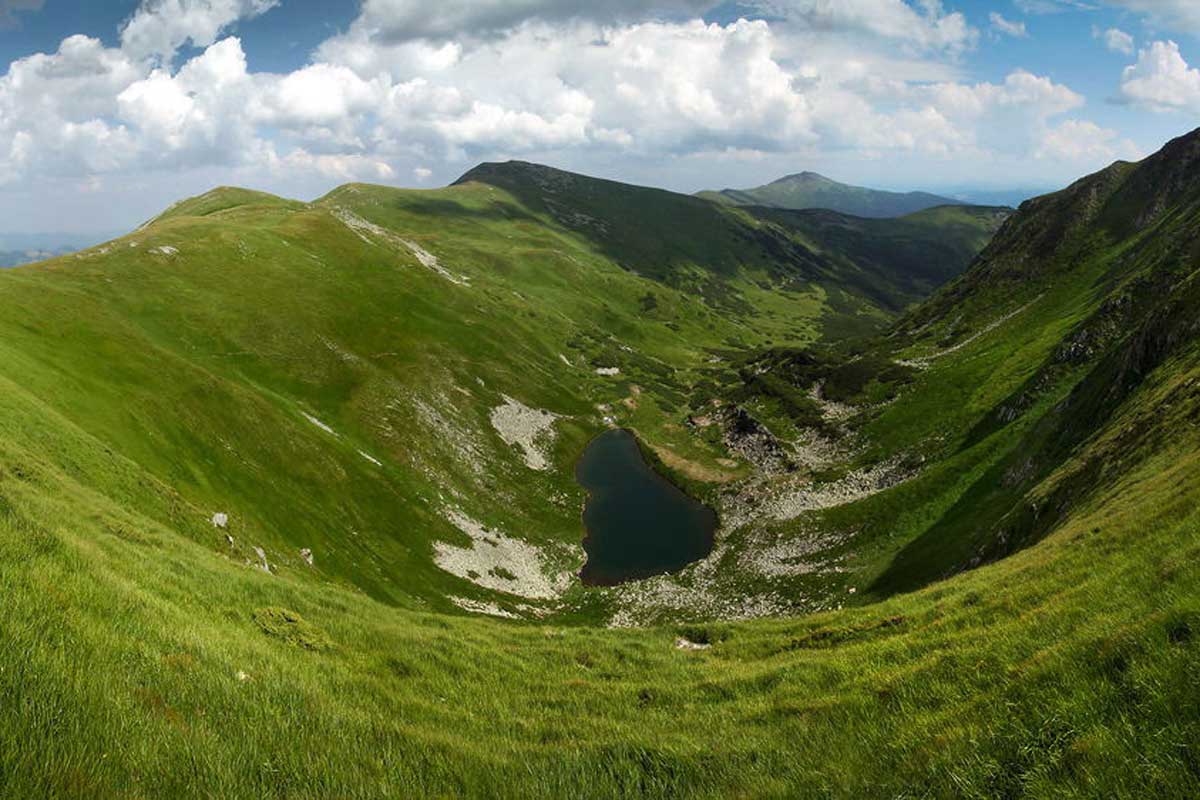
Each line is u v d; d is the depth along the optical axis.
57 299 69.44
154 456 52.12
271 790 8.77
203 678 11.65
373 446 95.25
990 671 14.25
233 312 103.75
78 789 7.04
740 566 85.75
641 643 30.39
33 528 15.12
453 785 10.77
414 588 66.69
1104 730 8.77
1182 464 30.39
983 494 73.19
